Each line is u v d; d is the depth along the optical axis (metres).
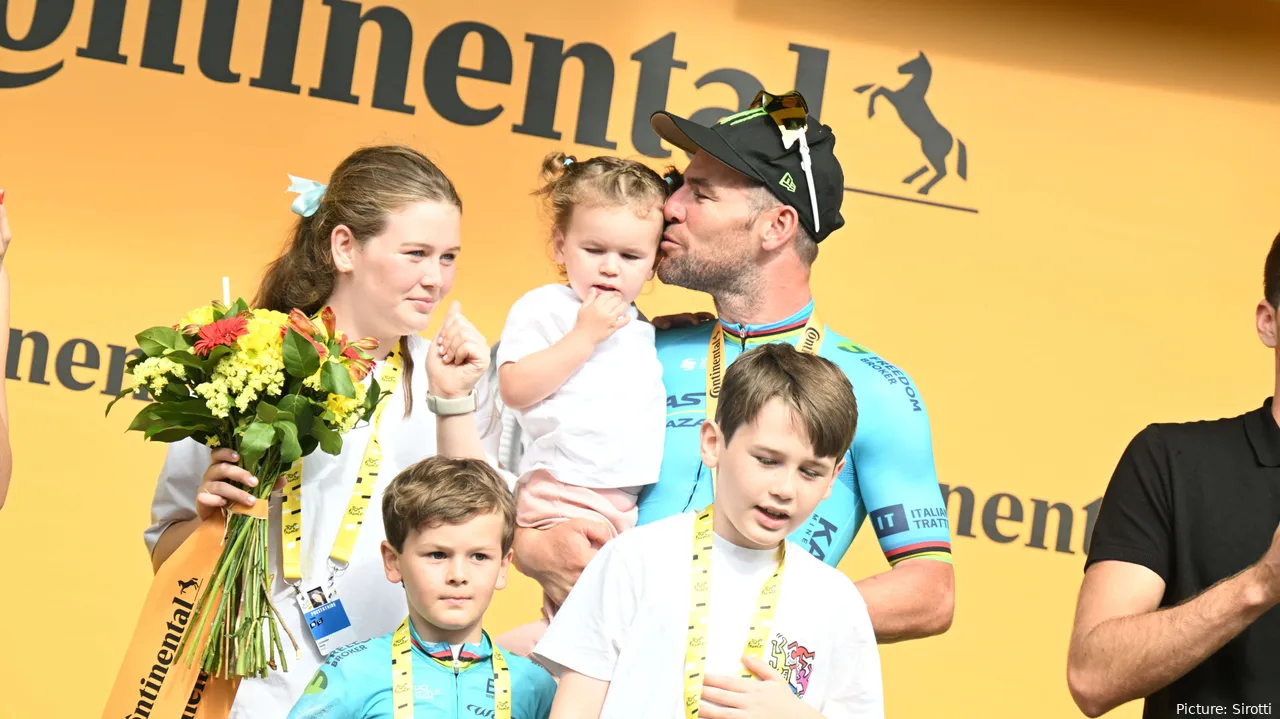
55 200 15.56
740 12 16.25
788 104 10.34
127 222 15.65
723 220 10.04
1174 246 16.59
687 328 10.64
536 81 16.00
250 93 15.81
